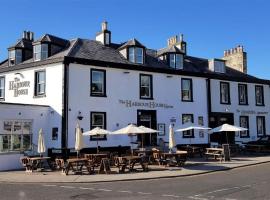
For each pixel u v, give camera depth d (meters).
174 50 30.33
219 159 24.64
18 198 12.12
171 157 21.88
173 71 29.56
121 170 19.11
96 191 13.45
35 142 23.52
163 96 28.94
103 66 25.95
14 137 22.34
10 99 27.34
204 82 31.72
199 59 35.38
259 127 35.62
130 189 13.88
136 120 27.30
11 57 28.25
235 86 34.09
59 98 24.20
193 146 29.00
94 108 25.31
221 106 32.72
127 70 27.17
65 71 24.16
